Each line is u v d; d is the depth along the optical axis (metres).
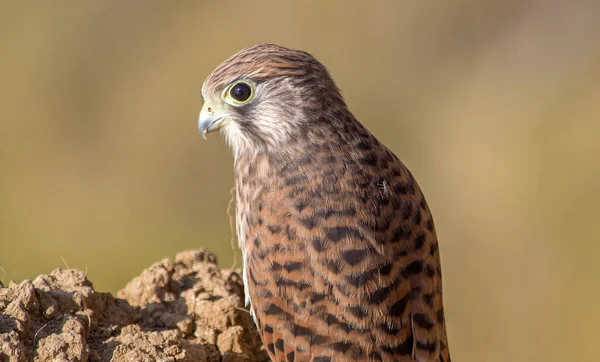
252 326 7.21
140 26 22.19
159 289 7.15
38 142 20.33
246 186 7.27
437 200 19.03
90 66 21.67
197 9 22.19
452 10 22.20
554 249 17.14
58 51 21.80
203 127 7.50
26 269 16.91
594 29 21.83
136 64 21.73
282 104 7.21
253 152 7.28
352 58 21.81
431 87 21.59
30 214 18.52
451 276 17.22
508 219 17.89
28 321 6.20
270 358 7.15
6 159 19.73
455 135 20.45
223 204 18.62
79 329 6.25
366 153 7.11
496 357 15.98
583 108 20.06
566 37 21.86
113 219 18.41
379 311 6.49
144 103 21.08
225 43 21.78
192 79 21.36
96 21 22.16
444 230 18.22
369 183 6.91
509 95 21.06
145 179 19.36
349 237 6.66
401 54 21.88
